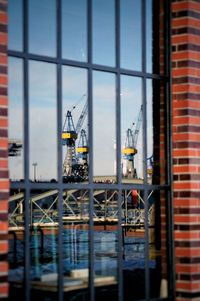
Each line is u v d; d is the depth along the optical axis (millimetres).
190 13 5910
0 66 4805
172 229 5848
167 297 5777
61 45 5410
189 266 5707
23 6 5145
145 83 5934
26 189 5062
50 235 11250
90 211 5488
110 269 6613
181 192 5812
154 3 6117
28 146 5078
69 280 5754
